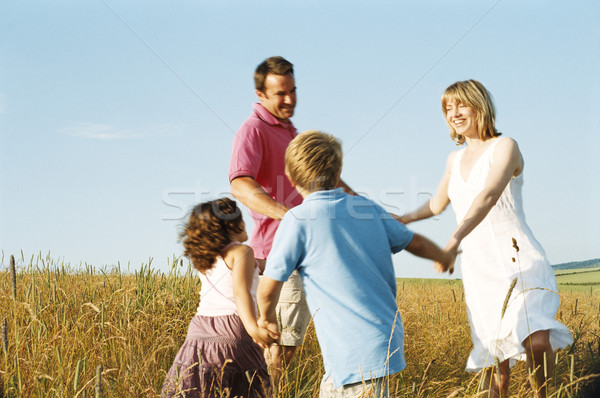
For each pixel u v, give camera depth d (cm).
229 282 304
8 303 434
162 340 377
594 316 415
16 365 299
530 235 314
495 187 298
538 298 295
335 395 239
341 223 242
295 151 254
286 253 242
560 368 350
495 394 297
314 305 244
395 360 235
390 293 245
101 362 335
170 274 543
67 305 431
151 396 279
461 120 324
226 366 288
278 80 358
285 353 370
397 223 252
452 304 558
